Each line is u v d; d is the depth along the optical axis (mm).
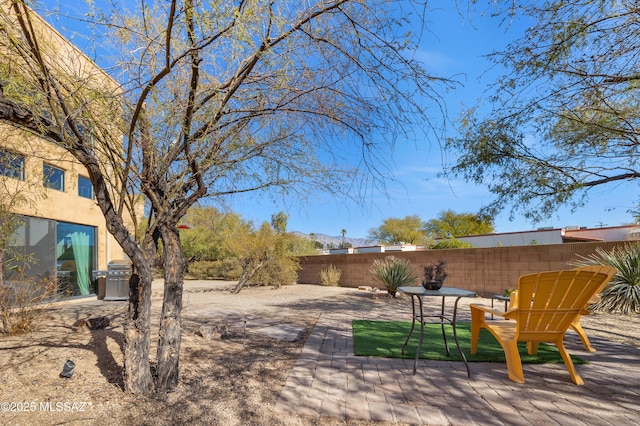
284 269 14289
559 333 3518
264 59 2561
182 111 2994
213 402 2959
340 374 3650
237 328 6043
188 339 5117
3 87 2275
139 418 2668
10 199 4797
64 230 9008
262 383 3408
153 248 3504
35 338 4977
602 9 3529
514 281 10312
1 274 5082
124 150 3209
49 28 2680
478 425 2559
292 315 7520
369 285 13711
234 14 2213
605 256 7973
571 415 2713
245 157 3494
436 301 10055
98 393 3096
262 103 3197
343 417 2695
